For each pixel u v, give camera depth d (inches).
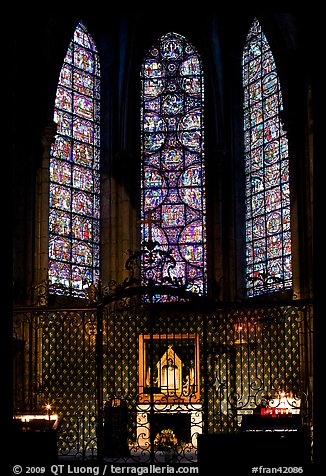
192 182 1055.6
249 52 1049.5
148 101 1085.8
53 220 977.5
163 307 698.8
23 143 925.2
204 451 593.3
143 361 817.5
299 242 896.3
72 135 1022.4
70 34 995.3
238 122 1050.1
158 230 1051.9
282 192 975.6
